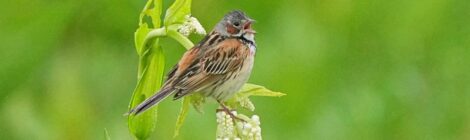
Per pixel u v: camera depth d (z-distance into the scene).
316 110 12.73
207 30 13.91
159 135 12.63
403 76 13.23
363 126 12.69
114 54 14.07
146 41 9.45
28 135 12.63
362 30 13.36
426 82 13.25
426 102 13.13
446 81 13.29
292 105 12.74
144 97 9.53
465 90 13.23
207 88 9.82
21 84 12.59
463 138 13.05
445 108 13.14
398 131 12.85
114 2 14.09
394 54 13.35
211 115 12.58
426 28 13.41
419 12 13.40
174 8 9.38
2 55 12.38
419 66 13.30
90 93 13.48
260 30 13.53
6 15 12.38
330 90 12.90
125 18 14.15
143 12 9.50
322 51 13.01
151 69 9.50
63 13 12.70
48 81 12.98
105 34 14.12
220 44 10.01
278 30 13.42
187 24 9.31
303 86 12.80
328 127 12.65
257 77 12.94
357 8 13.38
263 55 13.12
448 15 13.42
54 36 12.66
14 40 12.38
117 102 13.55
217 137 9.35
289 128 12.72
